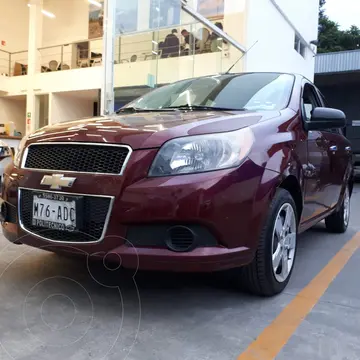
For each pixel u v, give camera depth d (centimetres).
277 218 286
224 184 243
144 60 876
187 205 237
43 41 1634
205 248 243
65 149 268
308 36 1912
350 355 219
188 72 987
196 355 215
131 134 254
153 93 422
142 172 243
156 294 294
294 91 365
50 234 268
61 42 1714
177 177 241
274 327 249
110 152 253
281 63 1584
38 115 1595
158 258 240
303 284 327
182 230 242
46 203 267
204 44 1036
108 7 773
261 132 280
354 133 1417
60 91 1503
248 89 369
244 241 254
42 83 1552
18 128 1786
